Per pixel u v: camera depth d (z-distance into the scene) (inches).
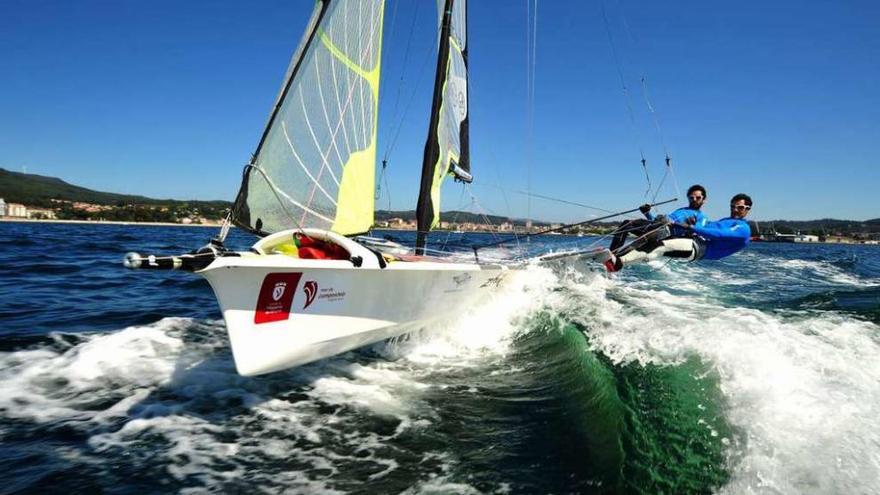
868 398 134.6
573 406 146.1
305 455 119.2
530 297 267.1
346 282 154.8
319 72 181.0
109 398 145.1
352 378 169.8
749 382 144.0
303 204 185.8
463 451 121.8
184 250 607.5
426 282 185.3
